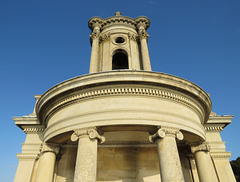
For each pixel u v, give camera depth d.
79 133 10.30
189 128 11.34
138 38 22.67
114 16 23.59
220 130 16.73
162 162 9.59
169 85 11.10
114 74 10.69
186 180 15.01
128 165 15.17
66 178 14.92
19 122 16.19
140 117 10.25
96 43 21.58
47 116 13.39
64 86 11.42
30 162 15.42
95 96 11.12
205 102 12.85
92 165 9.33
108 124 10.09
